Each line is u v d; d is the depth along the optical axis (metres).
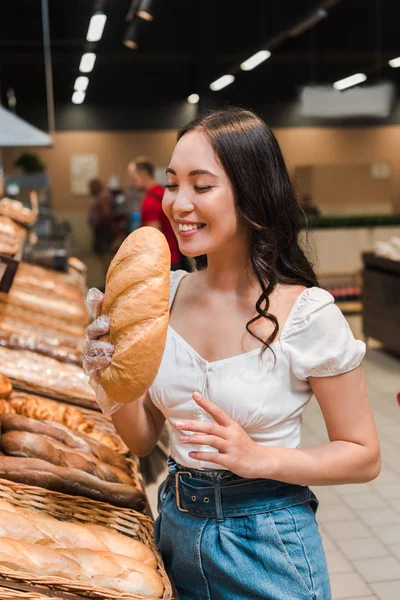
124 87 13.80
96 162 13.91
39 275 3.96
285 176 1.35
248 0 12.62
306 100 13.94
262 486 1.33
